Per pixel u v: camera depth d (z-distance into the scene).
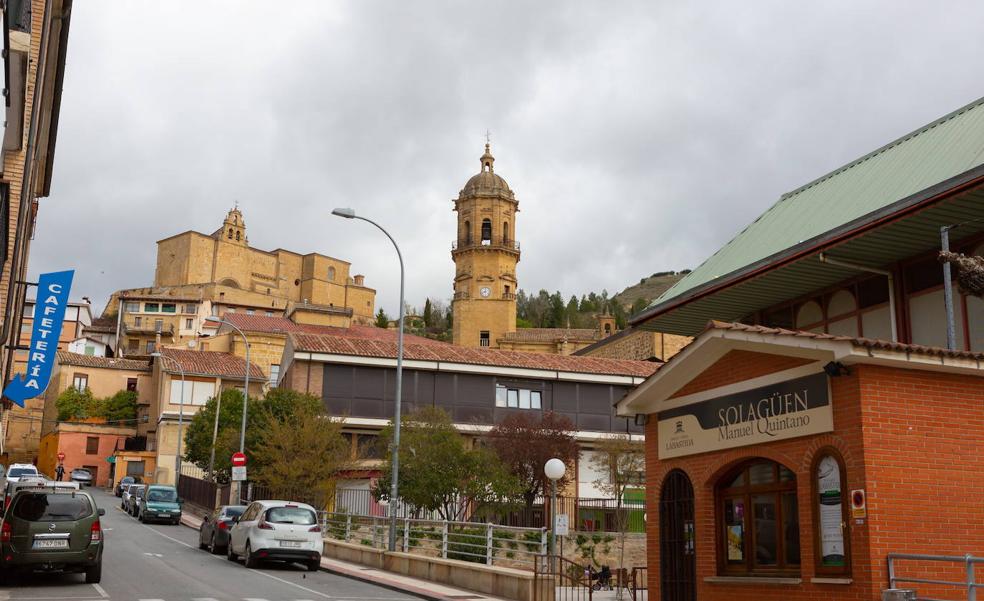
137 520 42.16
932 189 13.31
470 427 45.06
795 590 11.71
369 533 29.47
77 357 76.19
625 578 25.33
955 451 11.27
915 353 11.05
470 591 19.47
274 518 23.45
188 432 53.81
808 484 11.66
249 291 116.62
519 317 173.75
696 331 21.72
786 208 19.78
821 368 11.57
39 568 17.92
